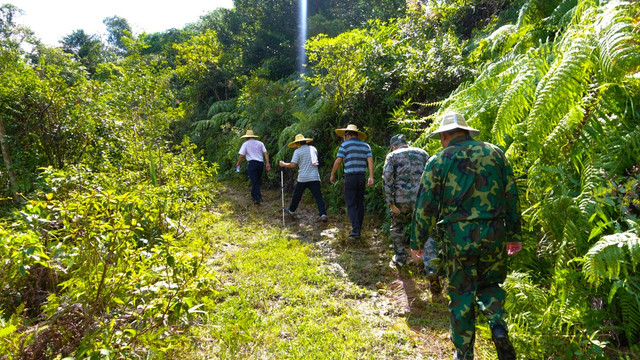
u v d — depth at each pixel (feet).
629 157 7.98
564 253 8.01
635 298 6.85
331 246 15.75
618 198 7.69
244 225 19.01
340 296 11.23
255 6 55.93
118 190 14.79
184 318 8.44
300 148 20.10
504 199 7.26
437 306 10.56
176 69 52.08
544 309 7.89
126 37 23.80
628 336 7.02
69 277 8.33
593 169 8.27
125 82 23.04
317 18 47.34
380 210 18.13
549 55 11.45
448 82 18.95
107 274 7.23
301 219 20.49
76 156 18.63
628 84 7.98
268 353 8.23
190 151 24.77
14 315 6.96
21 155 16.63
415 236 7.79
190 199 18.75
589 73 8.88
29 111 17.49
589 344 7.00
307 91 32.12
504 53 16.58
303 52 48.03
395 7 38.96
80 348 6.03
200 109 52.39
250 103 33.32
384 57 22.33
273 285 11.73
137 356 6.50
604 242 6.66
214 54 53.01
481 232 7.02
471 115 12.83
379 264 13.66
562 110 8.42
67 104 18.45
